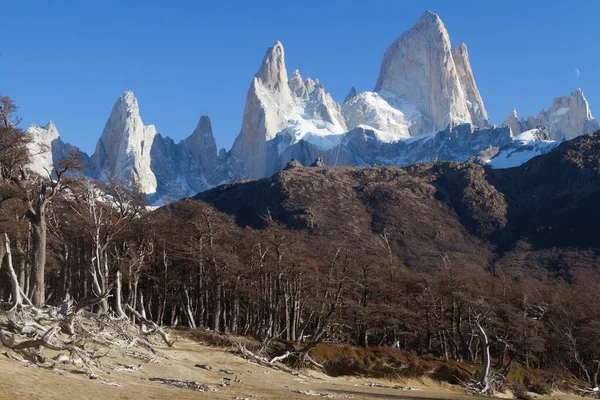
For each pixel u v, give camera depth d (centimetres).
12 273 3572
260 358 5059
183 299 8581
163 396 2797
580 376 8850
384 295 8488
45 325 3512
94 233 5862
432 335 9319
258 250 7975
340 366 5734
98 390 2656
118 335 4156
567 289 11744
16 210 6062
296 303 7894
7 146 4738
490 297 8506
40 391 2394
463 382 5947
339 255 8294
